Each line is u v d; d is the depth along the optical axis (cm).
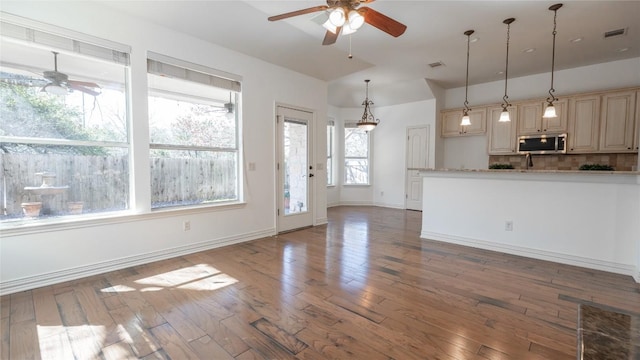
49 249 261
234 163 407
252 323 203
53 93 268
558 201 329
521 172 345
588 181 311
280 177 461
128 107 308
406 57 466
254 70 418
